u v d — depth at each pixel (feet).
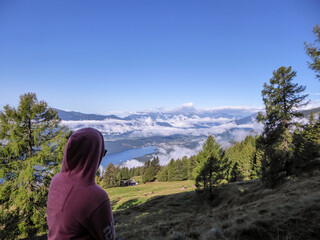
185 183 222.89
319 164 53.16
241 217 20.34
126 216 71.67
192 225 25.99
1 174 39.04
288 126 64.59
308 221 14.42
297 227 13.96
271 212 18.42
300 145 58.23
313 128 60.90
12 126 41.06
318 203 17.29
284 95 67.36
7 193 39.14
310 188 34.37
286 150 60.80
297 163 56.34
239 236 14.46
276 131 62.90
